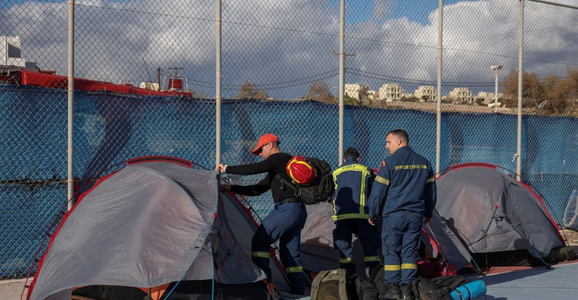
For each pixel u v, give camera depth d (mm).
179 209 5805
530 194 9109
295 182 6262
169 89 8031
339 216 7094
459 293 5797
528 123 11109
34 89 7121
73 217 6066
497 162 10758
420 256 7734
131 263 5312
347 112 9234
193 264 5383
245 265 5840
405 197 6277
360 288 5715
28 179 7082
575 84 11359
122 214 5836
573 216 11062
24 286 6461
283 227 6289
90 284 5191
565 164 11570
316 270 7598
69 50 7180
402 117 9773
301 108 8898
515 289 7004
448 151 10219
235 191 6594
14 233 6996
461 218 8453
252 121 8516
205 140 8180
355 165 7219
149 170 6293
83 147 7383
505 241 8266
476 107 10672
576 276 7809
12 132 7000
